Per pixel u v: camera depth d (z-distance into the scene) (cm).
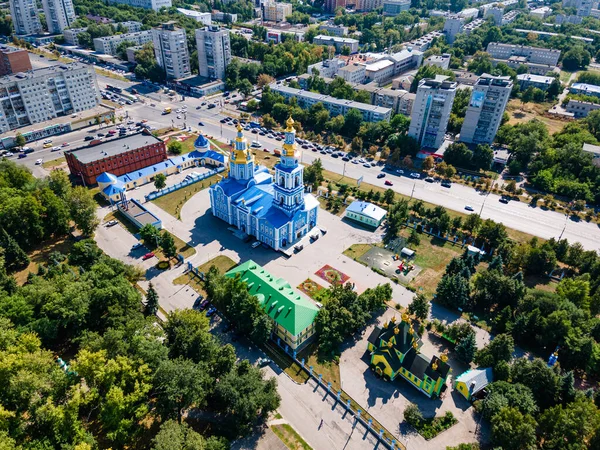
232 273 12900
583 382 10944
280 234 15362
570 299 12762
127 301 11569
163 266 14562
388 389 10581
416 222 17300
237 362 11094
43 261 14588
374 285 14000
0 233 13962
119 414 8612
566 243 14712
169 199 18588
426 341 12006
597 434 8650
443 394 10438
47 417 8312
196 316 10869
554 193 19550
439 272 14712
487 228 15500
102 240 15788
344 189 18912
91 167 18675
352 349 11681
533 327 11756
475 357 11144
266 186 16925
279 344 11700
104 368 8906
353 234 16662
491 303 13200
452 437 9488
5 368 8588
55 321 10869
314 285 13912
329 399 10312
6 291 11612
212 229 16675
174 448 7762
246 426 9206
